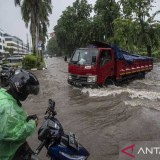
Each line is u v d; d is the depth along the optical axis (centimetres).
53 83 1811
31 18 3859
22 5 3875
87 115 959
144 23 4997
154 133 738
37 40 3984
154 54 6200
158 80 1998
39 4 3853
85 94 1364
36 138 710
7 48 14012
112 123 848
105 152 622
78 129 798
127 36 5000
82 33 7425
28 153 323
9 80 308
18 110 290
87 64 1464
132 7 4931
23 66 3441
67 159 332
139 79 2020
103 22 6638
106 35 6631
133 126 805
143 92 1363
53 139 332
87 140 703
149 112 947
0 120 273
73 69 1525
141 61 1984
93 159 586
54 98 1280
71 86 1633
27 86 302
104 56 1504
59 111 1025
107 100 1198
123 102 1121
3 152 293
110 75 1544
